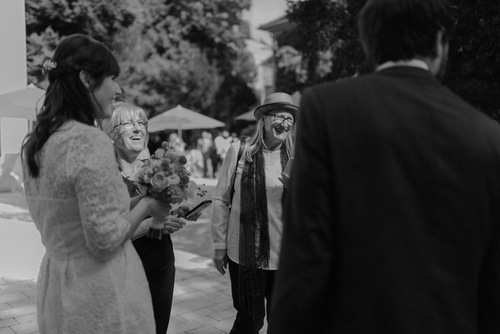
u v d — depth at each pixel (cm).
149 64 2333
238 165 277
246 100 2930
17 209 758
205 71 2648
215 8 2655
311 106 122
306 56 1190
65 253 165
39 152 165
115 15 2247
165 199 191
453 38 713
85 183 155
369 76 125
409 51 123
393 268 113
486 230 114
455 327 113
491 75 790
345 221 117
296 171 120
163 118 1764
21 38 1013
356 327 116
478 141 113
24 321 390
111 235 158
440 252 113
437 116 116
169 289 258
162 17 2464
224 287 485
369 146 116
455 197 112
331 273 121
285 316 118
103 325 164
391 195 114
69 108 168
